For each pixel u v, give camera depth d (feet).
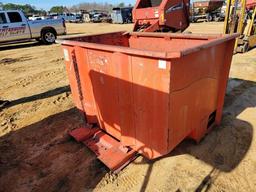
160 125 7.29
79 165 9.16
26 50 36.70
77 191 7.98
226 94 15.06
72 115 13.34
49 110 14.20
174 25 23.06
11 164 9.49
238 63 22.18
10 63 27.84
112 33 12.23
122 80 7.74
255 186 7.77
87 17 116.57
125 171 8.67
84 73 9.46
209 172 8.43
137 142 8.57
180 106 7.35
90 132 10.62
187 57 6.85
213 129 11.07
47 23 40.65
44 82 19.95
